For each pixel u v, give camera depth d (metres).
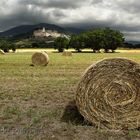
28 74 22.58
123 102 8.98
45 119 9.84
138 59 47.00
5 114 10.30
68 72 24.42
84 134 8.48
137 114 8.95
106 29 121.75
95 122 9.07
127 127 8.92
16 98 13.09
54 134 8.45
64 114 10.38
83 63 36.09
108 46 120.38
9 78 20.02
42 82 18.02
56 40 125.25
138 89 9.01
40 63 32.28
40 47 180.50
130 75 9.09
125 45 169.25
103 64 9.17
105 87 9.09
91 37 119.50
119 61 9.18
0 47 114.44
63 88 15.70
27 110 10.86
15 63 35.12
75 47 122.69
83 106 9.17
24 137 8.13
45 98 13.14
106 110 9.02
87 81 9.19
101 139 8.14
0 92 14.43
